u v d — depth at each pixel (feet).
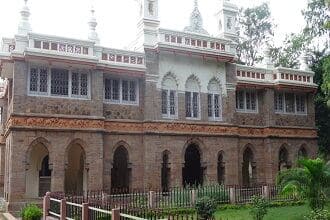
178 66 85.92
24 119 68.64
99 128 74.90
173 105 85.35
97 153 74.18
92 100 75.25
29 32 69.41
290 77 102.99
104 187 75.51
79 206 45.09
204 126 87.40
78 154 87.92
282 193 54.85
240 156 94.58
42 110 70.79
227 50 90.84
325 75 89.92
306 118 106.63
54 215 51.29
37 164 80.43
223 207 68.80
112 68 77.46
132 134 79.92
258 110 100.53
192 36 86.22
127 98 81.71
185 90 86.69
